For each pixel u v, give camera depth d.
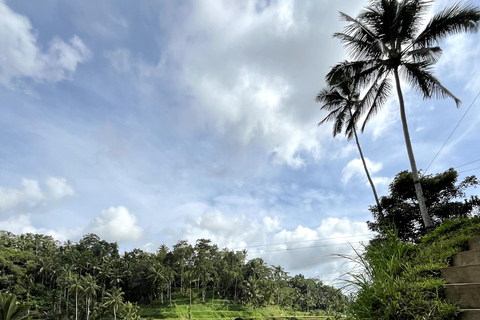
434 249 5.31
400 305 3.54
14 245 95.69
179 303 79.25
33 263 83.38
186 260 94.31
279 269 98.06
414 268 4.48
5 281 71.81
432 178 15.20
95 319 69.25
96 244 108.00
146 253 96.56
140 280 85.25
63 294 76.94
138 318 64.38
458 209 12.91
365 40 14.19
